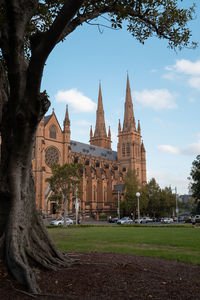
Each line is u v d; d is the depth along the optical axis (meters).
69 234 31.34
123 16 12.98
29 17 10.67
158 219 107.50
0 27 12.08
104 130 171.62
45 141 97.62
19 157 10.86
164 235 28.53
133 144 148.62
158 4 14.67
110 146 173.62
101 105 174.12
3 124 11.74
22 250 10.38
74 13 9.04
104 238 25.62
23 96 10.50
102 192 124.31
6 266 9.72
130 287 8.87
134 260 13.41
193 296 8.16
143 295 8.18
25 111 9.93
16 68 10.38
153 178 117.44
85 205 115.00
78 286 8.83
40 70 9.62
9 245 10.04
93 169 125.38
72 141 132.62
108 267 11.12
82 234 30.94
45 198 89.69
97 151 145.62
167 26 15.65
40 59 9.46
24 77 10.67
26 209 11.71
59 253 12.02
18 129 10.23
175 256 15.09
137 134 153.62
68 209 99.44
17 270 9.12
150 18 15.48
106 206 125.88
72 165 57.16
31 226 11.80
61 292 8.33
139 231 35.44
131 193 103.56
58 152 102.31
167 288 8.91
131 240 23.41
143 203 102.88
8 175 10.96
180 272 11.34
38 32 10.30
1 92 12.47
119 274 10.20
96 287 8.77
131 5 13.85
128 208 104.38
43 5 15.77
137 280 9.63
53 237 27.56
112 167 143.88
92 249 18.00
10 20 9.98
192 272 11.45
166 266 12.41
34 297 7.77
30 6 10.50
